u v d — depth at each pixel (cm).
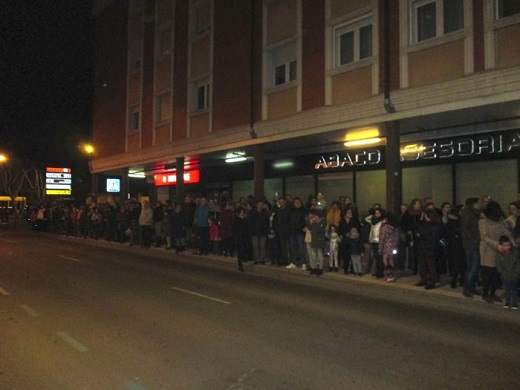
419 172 1527
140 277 1245
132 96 2638
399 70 1326
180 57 2250
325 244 1301
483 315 856
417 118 1295
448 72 1223
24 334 696
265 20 1784
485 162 1363
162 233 2034
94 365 563
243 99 1867
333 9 1530
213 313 838
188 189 2630
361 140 1633
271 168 2066
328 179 1828
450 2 1259
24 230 3575
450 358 601
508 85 1084
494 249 896
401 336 702
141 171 2894
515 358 604
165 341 662
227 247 1658
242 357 595
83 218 2662
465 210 979
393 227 1148
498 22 1127
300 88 1623
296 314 840
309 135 1586
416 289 1042
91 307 877
